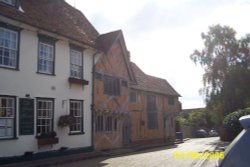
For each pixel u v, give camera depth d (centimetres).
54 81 1827
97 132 2212
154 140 3312
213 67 4259
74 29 2133
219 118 4003
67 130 1908
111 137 2392
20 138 1584
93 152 2053
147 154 2111
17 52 1602
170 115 3850
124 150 2317
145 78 3478
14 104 1569
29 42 1673
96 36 2469
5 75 1529
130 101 2883
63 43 1919
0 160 1475
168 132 3741
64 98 1898
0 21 1515
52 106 1803
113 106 2433
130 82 2745
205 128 6381
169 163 1573
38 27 1688
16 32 1606
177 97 4150
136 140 2909
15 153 1552
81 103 2061
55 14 2097
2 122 1512
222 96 4019
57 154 1809
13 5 1667
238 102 3928
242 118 418
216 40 4356
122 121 2584
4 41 1541
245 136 394
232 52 4272
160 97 3603
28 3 1875
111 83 2436
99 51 2223
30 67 1669
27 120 1631
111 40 2394
